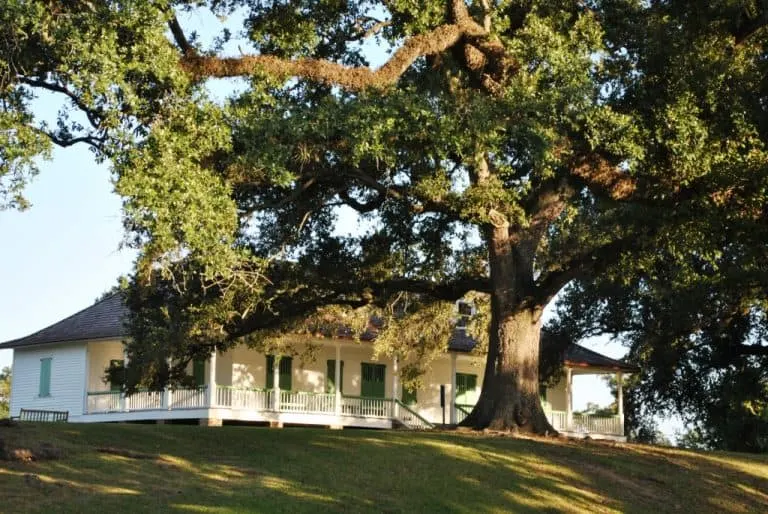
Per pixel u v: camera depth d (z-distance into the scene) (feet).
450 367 153.79
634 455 83.71
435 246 93.45
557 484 71.67
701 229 78.38
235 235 83.92
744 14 81.82
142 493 57.77
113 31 62.39
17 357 148.25
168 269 71.41
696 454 87.66
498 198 76.69
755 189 74.74
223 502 57.52
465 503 64.49
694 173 75.41
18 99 64.28
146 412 129.08
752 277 93.81
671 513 70.13
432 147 72.28
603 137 74.33
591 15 79.15
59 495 55.77
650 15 80.69
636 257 86.07
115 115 63.10
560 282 88.38
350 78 75.00
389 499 62.90
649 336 152.56
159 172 63.00
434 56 83.15
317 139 72.23
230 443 73.82
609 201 79.77
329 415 133.49
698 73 76.74
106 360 140.46
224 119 68.74
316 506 59.16
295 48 80.43
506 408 88.12
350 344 137.69
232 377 133.90
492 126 71.46
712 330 151.02
